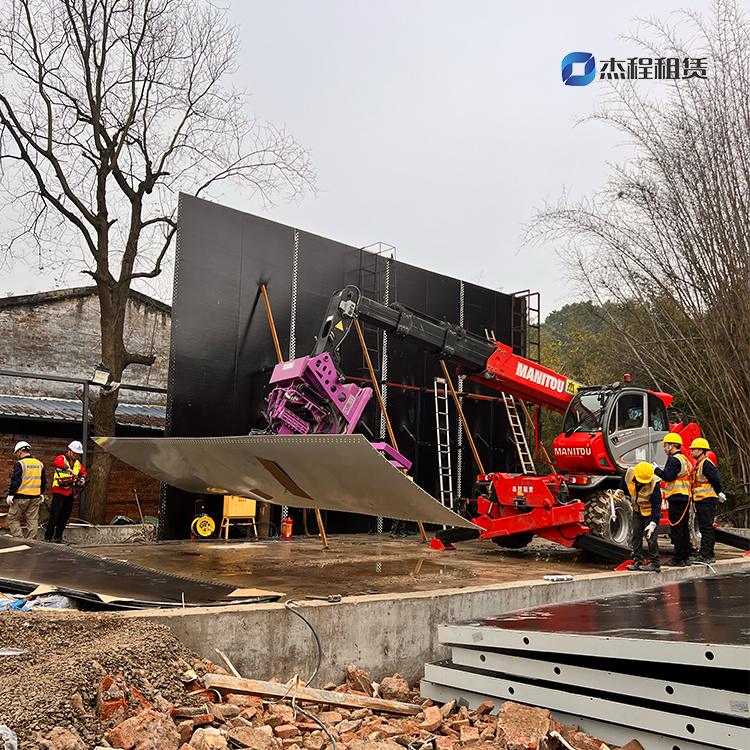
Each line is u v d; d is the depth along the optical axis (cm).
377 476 608
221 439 696
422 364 1488
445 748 337
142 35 1340
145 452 858
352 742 327
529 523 970
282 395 807
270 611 426
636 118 1551
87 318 1672
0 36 1291
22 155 1317
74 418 1404
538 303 1716
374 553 998
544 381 1042
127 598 470
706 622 416
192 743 298
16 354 1567
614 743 356
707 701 322
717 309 1502
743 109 1467
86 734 275
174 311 1087
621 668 371
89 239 1336
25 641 347
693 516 1085
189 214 1115
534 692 387
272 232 1231
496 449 1630
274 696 368
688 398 1620
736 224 1470
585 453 987
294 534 1264
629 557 882
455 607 530
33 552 685
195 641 396
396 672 485
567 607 500
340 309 870
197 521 1088
